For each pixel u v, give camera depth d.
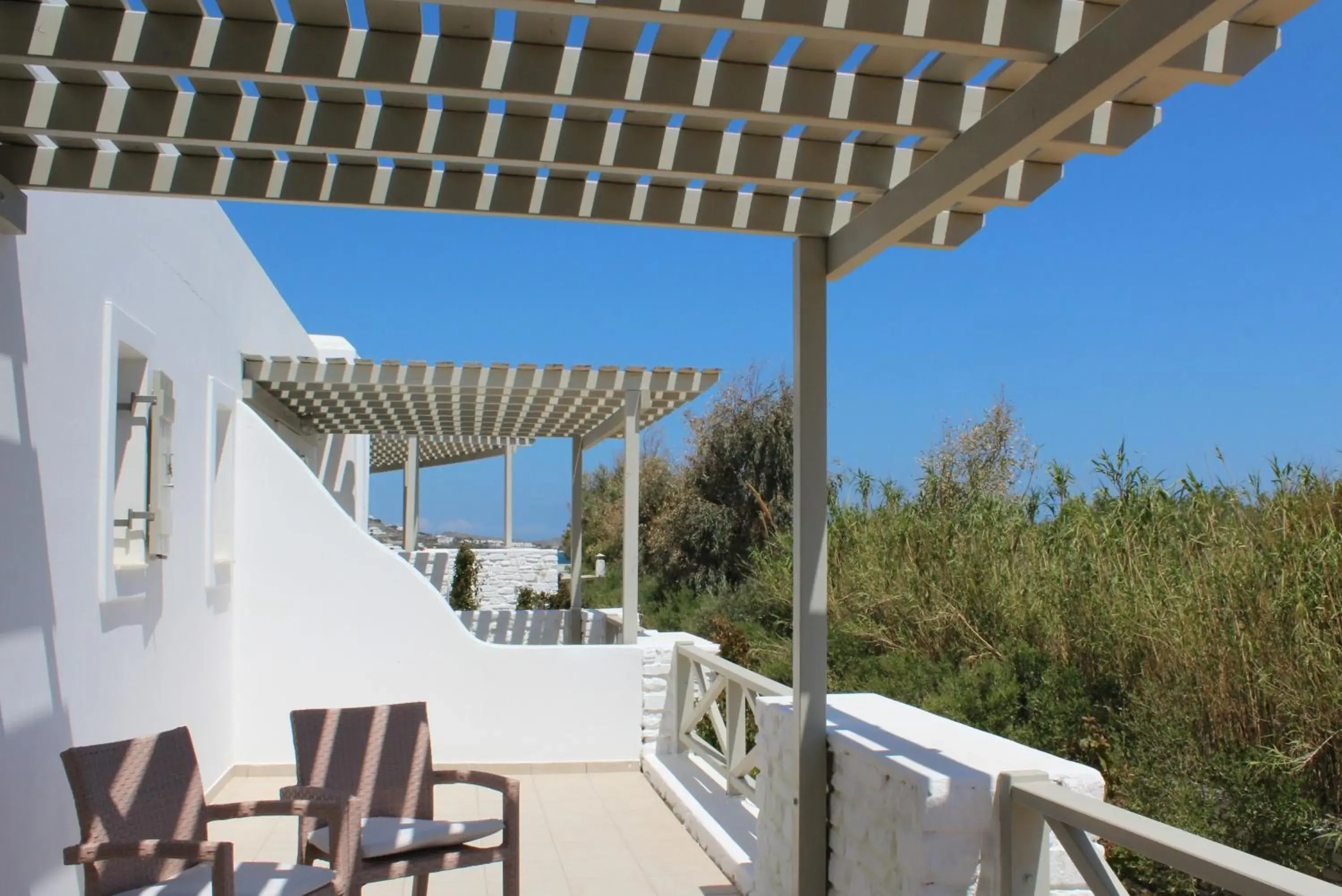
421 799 3.99
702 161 3.26
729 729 5.85
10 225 3.26
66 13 2.59
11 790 3.30
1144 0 2.10
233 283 7.04
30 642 3.49
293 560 7.08
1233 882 1.87
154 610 5.01
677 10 2.35
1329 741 4.10
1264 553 4.76
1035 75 2.56
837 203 3.77
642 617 15.12
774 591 10.10
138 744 3.20
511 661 7.18
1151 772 4.42
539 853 5.20
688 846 5.33
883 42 2.46
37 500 3.58
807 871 3.61
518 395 8.27
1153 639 4.94
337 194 3.46
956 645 6.46
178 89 3.01
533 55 2.75
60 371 3.80
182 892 2.99
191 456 5.80
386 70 2.69
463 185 3.52
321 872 3.24
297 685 7.02
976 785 2.82
